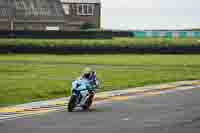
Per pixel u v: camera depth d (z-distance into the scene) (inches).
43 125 1667.1
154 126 1641.2
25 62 4795.8
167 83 3267.7
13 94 2578.7
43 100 2397.9
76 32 6948.8
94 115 1923.0
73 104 2033.7
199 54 6397.6
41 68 4192.9
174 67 4485.7
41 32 6683.1
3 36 6481.3
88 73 2108.8
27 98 2458.2
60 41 6112.2
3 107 2145.7
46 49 6087.6
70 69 4126.5
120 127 1624.0
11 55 5792.3
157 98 2504.9
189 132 1528.1
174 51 6397.6
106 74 3747.5
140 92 2785.4
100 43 6215.6
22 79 3326.8
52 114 1956.2
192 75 3806.6
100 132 1528.1
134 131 1544.0
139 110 2064.5
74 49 6131.9
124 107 2167.8
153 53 6353.3
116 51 6274.6
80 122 1737.2
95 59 5280.5
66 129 1584.6
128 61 5064.0
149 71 4062.5
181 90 2903.5
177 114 1932.8
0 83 3065.9
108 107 2174.0
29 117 1872.5
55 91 2716.5
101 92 2723.9
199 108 2116.1
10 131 1541.6
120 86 3021.7
